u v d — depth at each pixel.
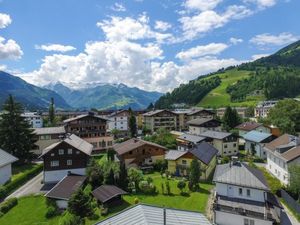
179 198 48.56
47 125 130.00
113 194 45.00
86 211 40.03
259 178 41.59
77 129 104.00
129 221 19.84
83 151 62.16
